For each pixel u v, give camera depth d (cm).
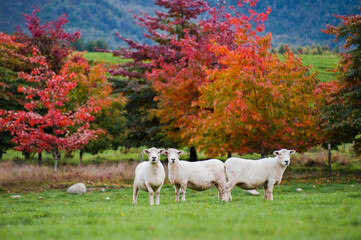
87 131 2042
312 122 1959
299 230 594
